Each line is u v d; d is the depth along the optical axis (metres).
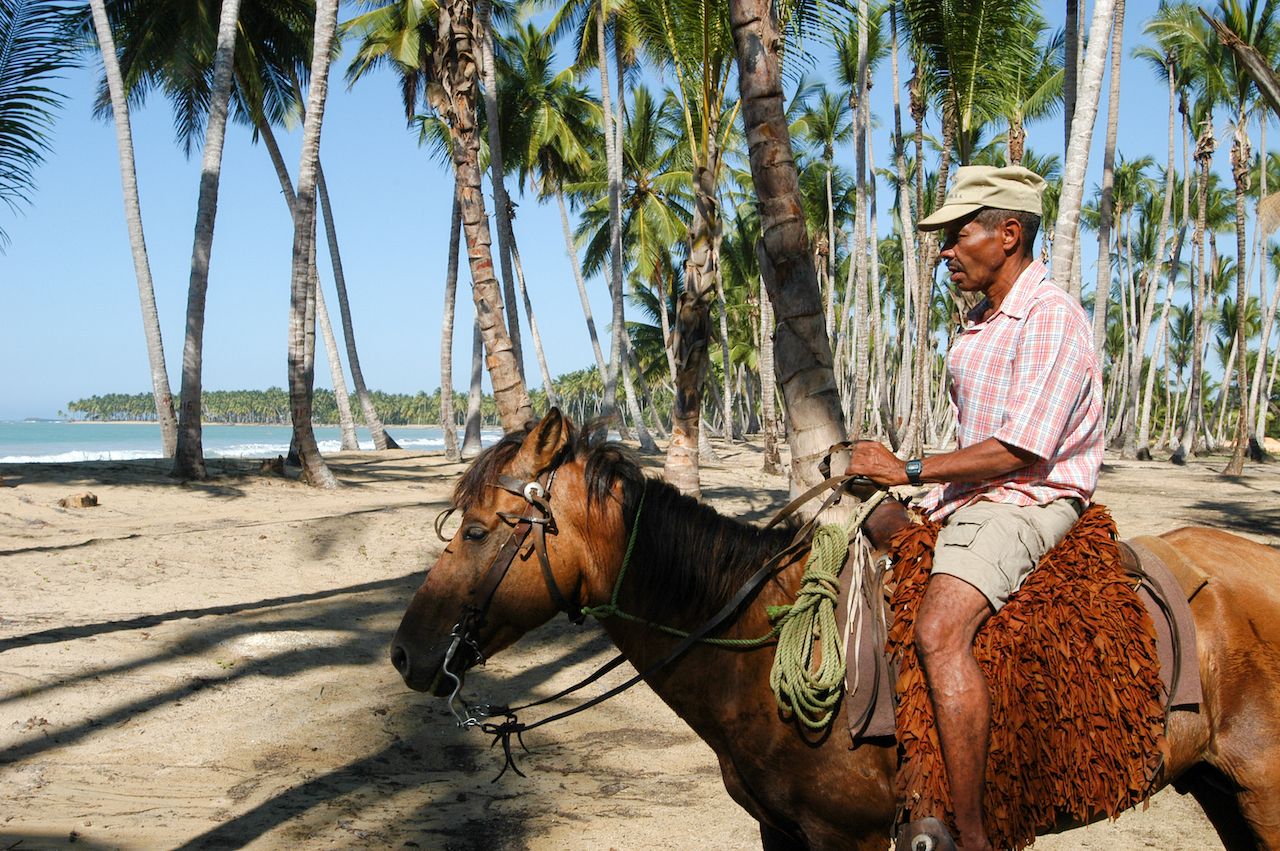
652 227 36.59
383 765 5.70
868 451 3.05
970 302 16.69
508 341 10.70
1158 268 45.81
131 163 19.11
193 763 5.59
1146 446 36.97
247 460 20.92
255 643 7.78
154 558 10.62
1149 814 5.05
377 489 17.67
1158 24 30.30
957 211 2.96
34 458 54.50
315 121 17.59
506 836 4.72
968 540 2.80
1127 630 2.78
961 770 2.62
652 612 3.14
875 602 2.94
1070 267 10.79
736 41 5.86
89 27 23.05
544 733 6.32
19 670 6.67
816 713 2.85
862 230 28.02
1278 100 10.03
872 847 2.97
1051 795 2.72
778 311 5.77
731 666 3.06
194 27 22.70
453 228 28.30
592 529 3.14
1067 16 16.44
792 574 3.10
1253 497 19.56
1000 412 2.91
